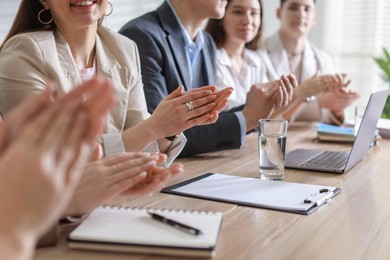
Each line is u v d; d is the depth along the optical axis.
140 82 1.71
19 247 0.55
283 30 3.09
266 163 1.37
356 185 1.33
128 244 0.81
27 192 0.55
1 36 2.79
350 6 3.98
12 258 0.54
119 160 0.99
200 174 1.43
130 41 1.70
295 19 3.03
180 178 1.37
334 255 0.85
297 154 1.70
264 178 1.37
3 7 2.79
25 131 0.57
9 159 0.55
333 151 1.79
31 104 0.60
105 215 0.93
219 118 1.76
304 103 2.52
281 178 1.38
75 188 0.94
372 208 1.12
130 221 0.90
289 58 3.11
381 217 1.06
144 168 0.98
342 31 4.03
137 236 0.83
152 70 1.89
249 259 0.82
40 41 1.45
